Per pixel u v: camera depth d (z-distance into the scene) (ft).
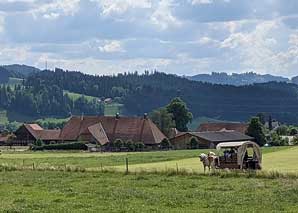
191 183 184.85
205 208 128.67
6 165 262.67
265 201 138.62
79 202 139.85
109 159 387.14
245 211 122.52
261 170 214.69
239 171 212.23
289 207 128.57
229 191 162.40
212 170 220.02
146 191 162.50
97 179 203.72
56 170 243.19
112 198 147.02
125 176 213.25
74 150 603.67
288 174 200.44
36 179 204.85
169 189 169.37
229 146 244.42
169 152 533.55
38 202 140.77
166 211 123.13
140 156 435.12
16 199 146.92
